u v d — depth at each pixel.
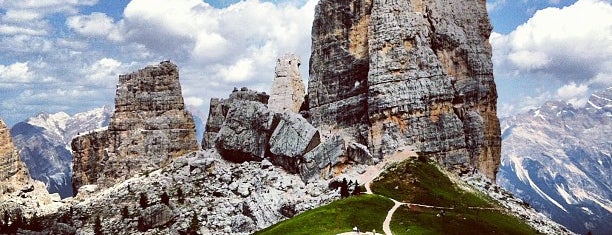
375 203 164.75
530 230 166.38
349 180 186.38
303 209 177.62
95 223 199.00
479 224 156.12
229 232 182.12
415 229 146.88
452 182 193.25
